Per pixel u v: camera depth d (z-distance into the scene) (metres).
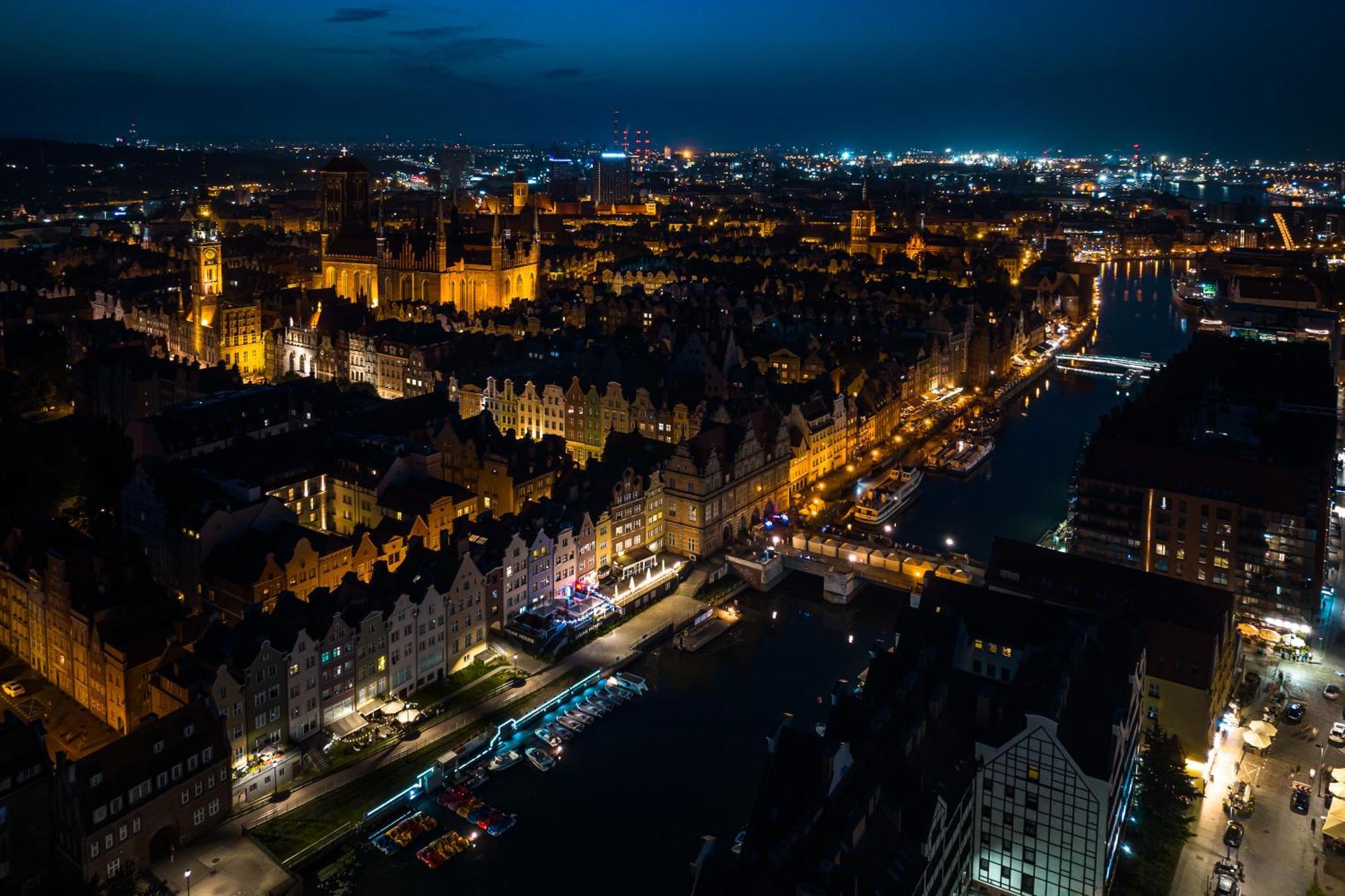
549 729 159.12
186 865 124.88
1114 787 116.31
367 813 136.50
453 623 171.25
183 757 126.75
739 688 174.12
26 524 173.25
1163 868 125.00
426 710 160.62
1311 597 182.88
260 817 134.75
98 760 120.31
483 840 135.88
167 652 146.62
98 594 153.50
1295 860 129.75
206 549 174.00
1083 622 134.75
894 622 196.75
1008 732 119.25
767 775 104.00
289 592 157.00
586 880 129.38
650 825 139.62
